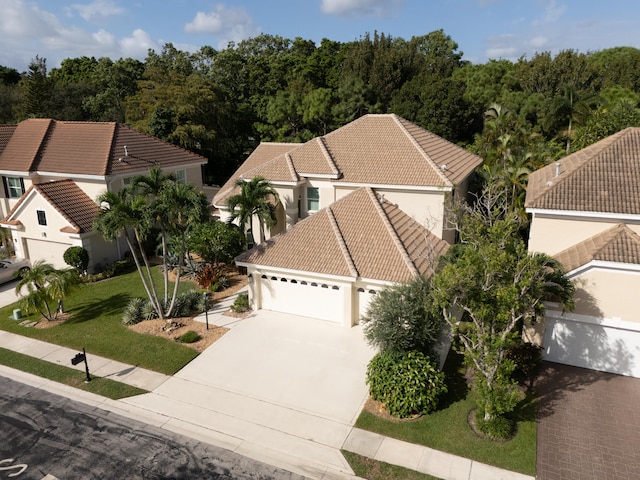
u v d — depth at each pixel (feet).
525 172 92.68
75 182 97.91
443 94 159.53
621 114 116.37
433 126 159.43
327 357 58.65
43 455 43.16
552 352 56.34
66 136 108.37
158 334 65.51
